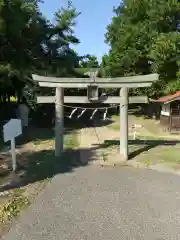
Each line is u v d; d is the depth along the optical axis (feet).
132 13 85.97
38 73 69.82
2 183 27.50
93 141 49.65
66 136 55.26
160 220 19.88
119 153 40.14
